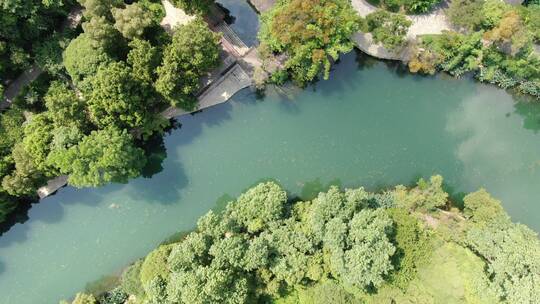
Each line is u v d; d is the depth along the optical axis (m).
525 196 73.94
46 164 66.62
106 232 74.75
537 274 60.28
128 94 66.12
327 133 75.75
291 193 74.38
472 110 76.12
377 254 59.28
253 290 64.56
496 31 68.75
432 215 70.12
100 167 66.81
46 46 69.81
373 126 75.88
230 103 75.94
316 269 63.47
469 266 64.56
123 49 70.25
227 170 75.50
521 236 62.75
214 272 60.44
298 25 65.62
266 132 75.94
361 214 61.53
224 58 74.75
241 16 76.69
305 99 76.12
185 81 69.06
